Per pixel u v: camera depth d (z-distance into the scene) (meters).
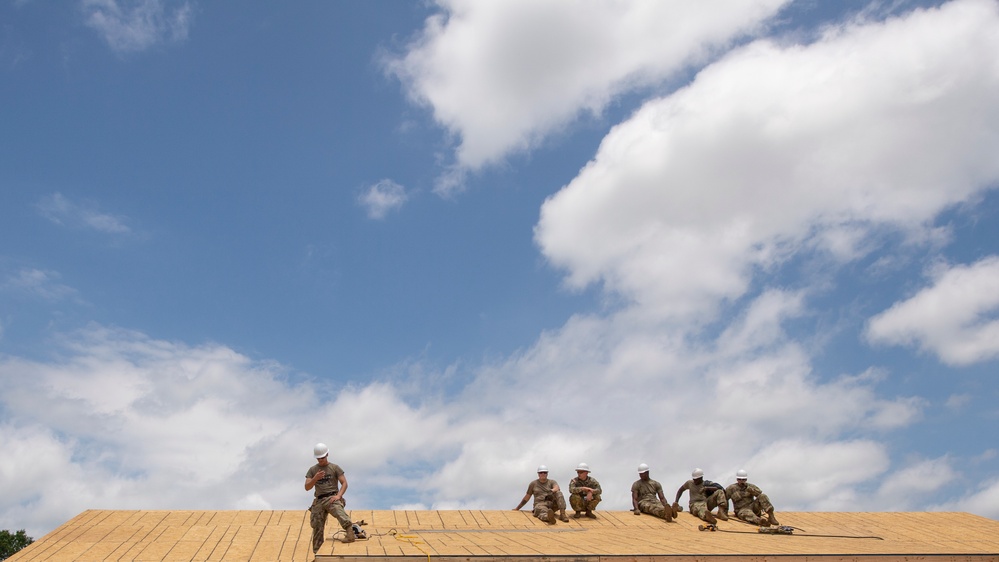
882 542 14.31
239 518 16.34
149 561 12.89
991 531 17.23
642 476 18.17
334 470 12.93
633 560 10.93
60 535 14.50
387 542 11.94
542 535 14.01
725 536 14.82
